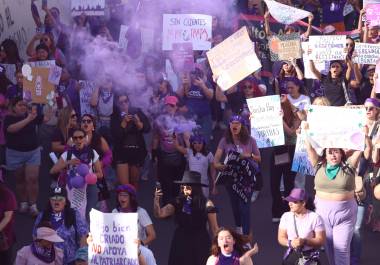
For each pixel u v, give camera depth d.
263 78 31.41
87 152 21.05
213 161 23.05
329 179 19.08
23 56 33.78
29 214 24.45
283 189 24.81
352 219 19.20
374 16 29.06
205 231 18.66
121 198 18.77
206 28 26.62
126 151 24.19
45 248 17.56
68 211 18.47
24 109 23.92
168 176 24.38
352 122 19.16
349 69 26.86
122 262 16.17
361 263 21.45
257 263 21.45
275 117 22.61
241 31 23.14
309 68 26.23
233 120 21.97
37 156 24.30
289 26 30.77
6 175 27.88
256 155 22.12
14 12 33.06
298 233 18.19
